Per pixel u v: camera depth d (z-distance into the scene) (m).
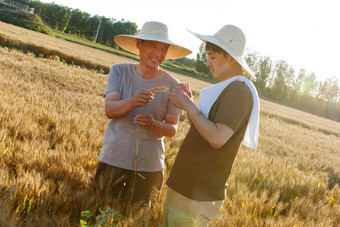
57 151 3.39
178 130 7.35
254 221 2.92
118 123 2.61
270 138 12.90
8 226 1.75
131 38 2.80
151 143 2.63
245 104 1.74
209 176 1.88
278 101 91.12
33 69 13.23
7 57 14.74
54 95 8.52
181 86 2.09
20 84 8.64
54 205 2.24
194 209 1.92
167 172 3.94
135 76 2.65
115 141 2.59
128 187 2.66
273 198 3.50
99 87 13.88
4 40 25.77
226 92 1.81
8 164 2.97
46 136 4.22
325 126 32.75
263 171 4.78
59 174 2.87
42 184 2.51
